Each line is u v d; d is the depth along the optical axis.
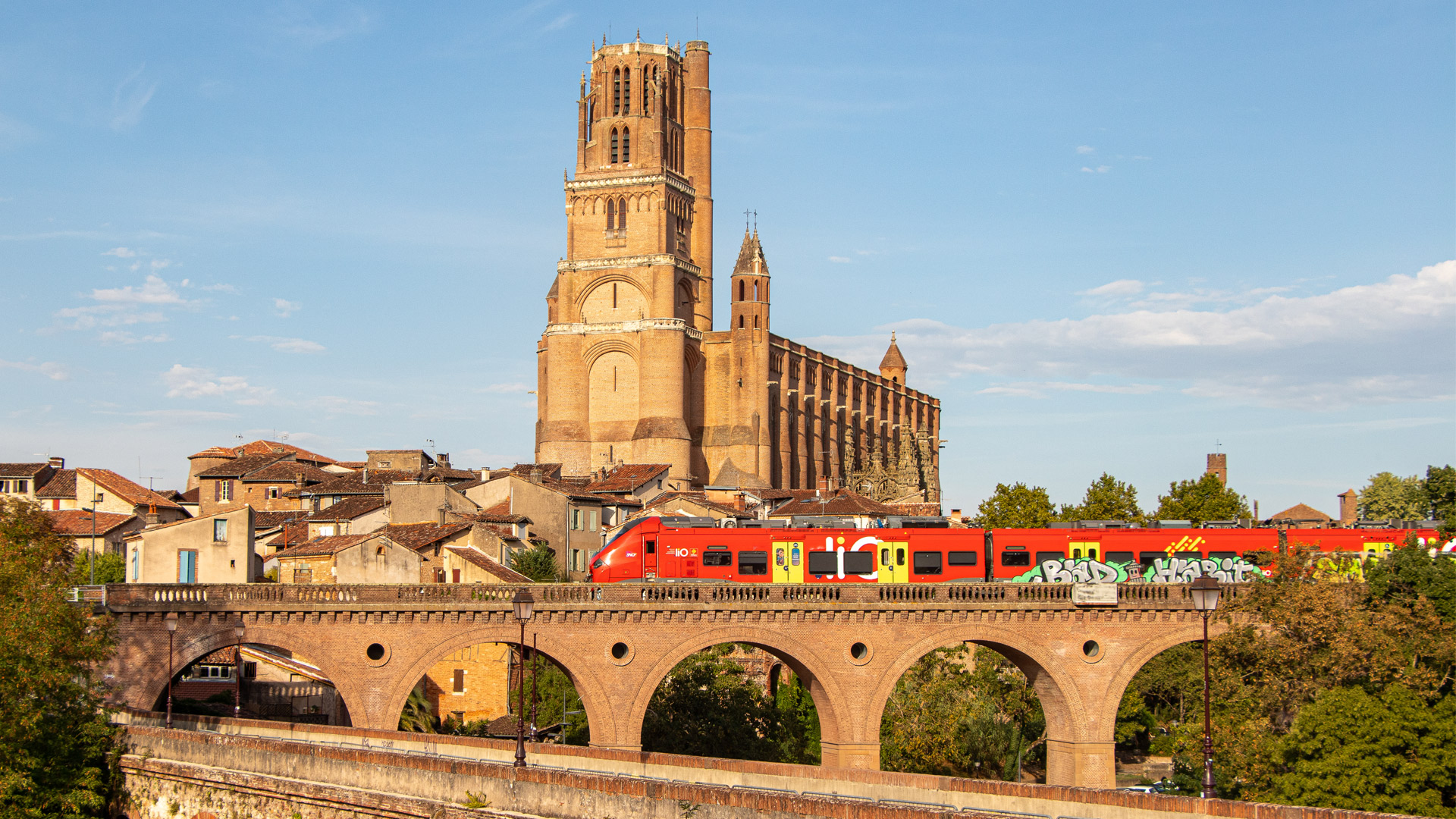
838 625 75.50
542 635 71.94
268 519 120.69
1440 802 60.31
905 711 86.50
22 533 67.62
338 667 70.00
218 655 86.00
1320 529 88.31
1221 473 181.00
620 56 181.38
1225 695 77.44
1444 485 106.31
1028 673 80.62
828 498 150.00
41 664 54.16
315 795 44.78
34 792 51.41
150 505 128.88
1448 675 68.56
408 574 88.00
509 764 46.12
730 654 109.25
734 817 37.47
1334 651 69.12
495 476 132.12
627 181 178.00
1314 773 62.12
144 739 52.53
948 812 35.38
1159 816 38.59
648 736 82.94
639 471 155.88
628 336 175.00
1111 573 84.19
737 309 183.12
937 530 83.25
